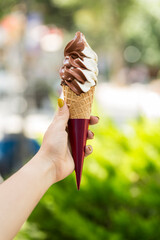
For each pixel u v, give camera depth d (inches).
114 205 36.4
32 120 128.6
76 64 26.2
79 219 32.9
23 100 94.7
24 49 99.6
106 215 35.6
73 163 25.9
